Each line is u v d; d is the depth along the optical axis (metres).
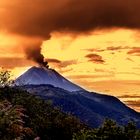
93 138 43.19
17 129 45.75
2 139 44.59
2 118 45.16
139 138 43.06
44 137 78.81
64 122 82.56
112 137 43.06
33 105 87.00
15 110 47.75
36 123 79.38
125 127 43.59
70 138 81.38
